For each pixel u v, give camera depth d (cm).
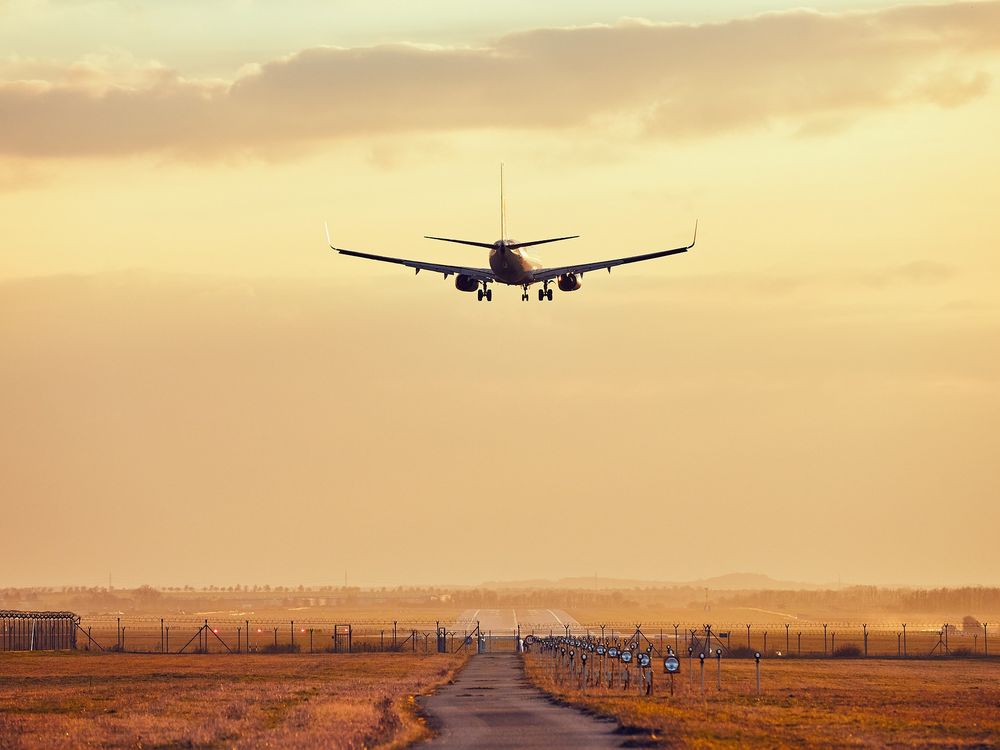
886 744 12394
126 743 12694
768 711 16450
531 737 12606
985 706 17988
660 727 13388
